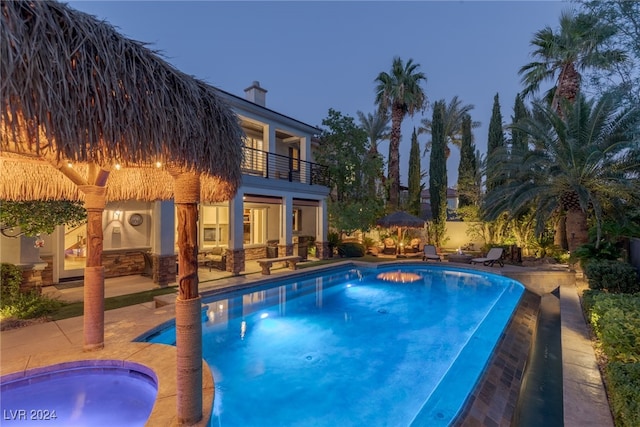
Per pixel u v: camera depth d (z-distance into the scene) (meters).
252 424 4.25
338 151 19.52
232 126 3.69
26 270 7.65
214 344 6.74
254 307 9.23
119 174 6.04
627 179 10.66
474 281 13.13
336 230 20.08
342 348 6.66
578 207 11.80
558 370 5.47
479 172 20.05
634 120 10.42
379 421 4.29
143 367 4.43
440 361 6.04
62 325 6.20
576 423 3.21
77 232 11.01
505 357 5.59
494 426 3.77
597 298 6.31
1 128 2.20
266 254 15.80
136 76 2.66
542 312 9.07
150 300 8.30
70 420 3.70
